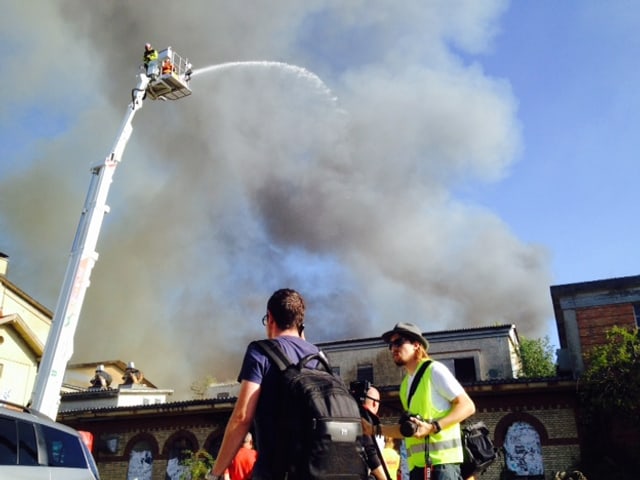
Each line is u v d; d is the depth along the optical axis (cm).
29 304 2586
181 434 2202
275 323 316
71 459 690
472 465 402
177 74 1132
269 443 268
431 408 383
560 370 2120
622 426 1761
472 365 3092
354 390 388
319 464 252
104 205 1011
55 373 877
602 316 2045
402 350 408
